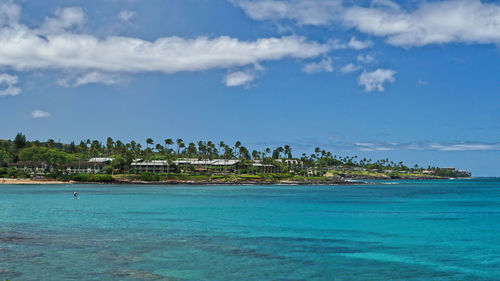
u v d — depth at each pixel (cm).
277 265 3962
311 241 5191
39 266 3850
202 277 3550
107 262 4012
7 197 12744
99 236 5438
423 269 3869
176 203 11056
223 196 14500
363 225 6719
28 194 14325
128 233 5703
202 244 4928
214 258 4209
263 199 13100
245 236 5528
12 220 7056
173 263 3997
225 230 6044
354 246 4897
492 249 4762
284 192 17988
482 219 7688
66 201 11338
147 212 8575
